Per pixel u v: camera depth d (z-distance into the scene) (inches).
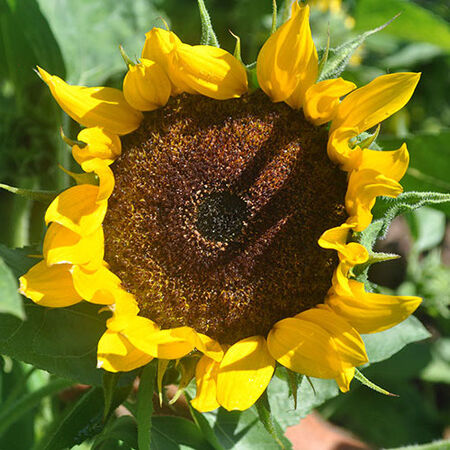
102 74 16.8
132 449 11.8
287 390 13.5
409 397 24.1
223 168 11.3
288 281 11.2
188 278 11.2
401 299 10.5
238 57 11.1
